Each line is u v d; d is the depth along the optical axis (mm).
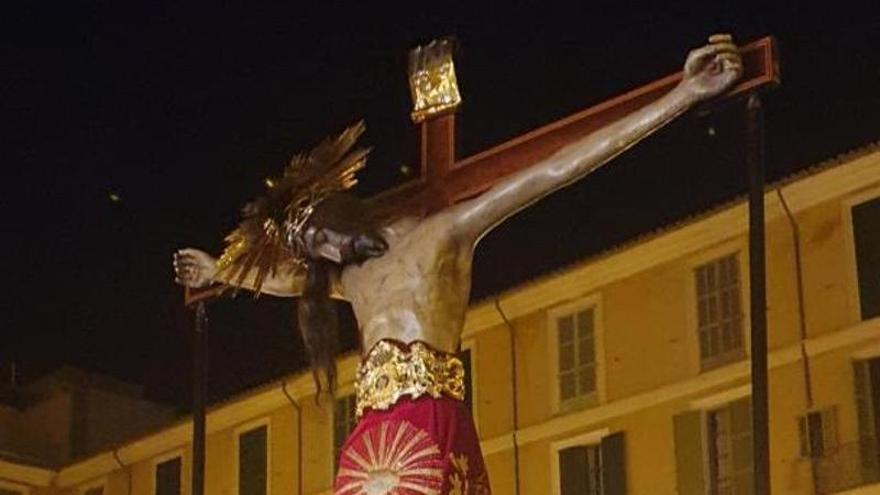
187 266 7000
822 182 28234
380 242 5980
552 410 31453
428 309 5820
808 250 28469
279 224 6309
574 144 5703
